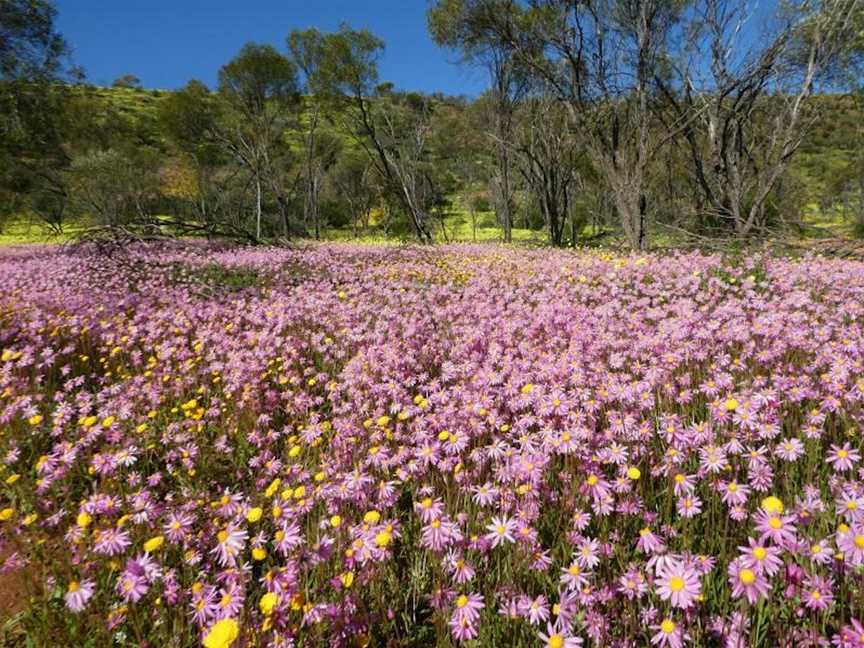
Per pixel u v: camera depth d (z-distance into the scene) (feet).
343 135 171.32
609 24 51.52
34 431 12.35
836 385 10.90
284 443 12.94
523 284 28.35
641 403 11.37
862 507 6.72
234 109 117.29
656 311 20.30
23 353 16.49
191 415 13.17
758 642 5.99
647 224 51.24
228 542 7.11
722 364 13.48
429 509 7.41
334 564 7.59
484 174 144.15
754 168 56.85
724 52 52.03
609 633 6.33
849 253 36.83
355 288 28.99
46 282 31.42
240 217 117.91
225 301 27.94
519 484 8.87
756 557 5.70
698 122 59.31
